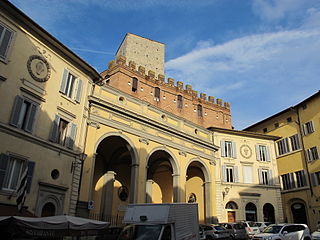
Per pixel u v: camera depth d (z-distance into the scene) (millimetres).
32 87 17484
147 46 57188
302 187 33438
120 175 30938
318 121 32688
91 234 14469
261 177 35406
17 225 10992
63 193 18422
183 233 13617
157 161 31625
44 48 18734
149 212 13070
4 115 15578
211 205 31312
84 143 21047
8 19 16578
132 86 39781
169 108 42844
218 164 34250
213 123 47219
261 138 37531
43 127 17828
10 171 15719
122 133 24109
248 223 27094
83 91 21734
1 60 15875
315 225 31203
